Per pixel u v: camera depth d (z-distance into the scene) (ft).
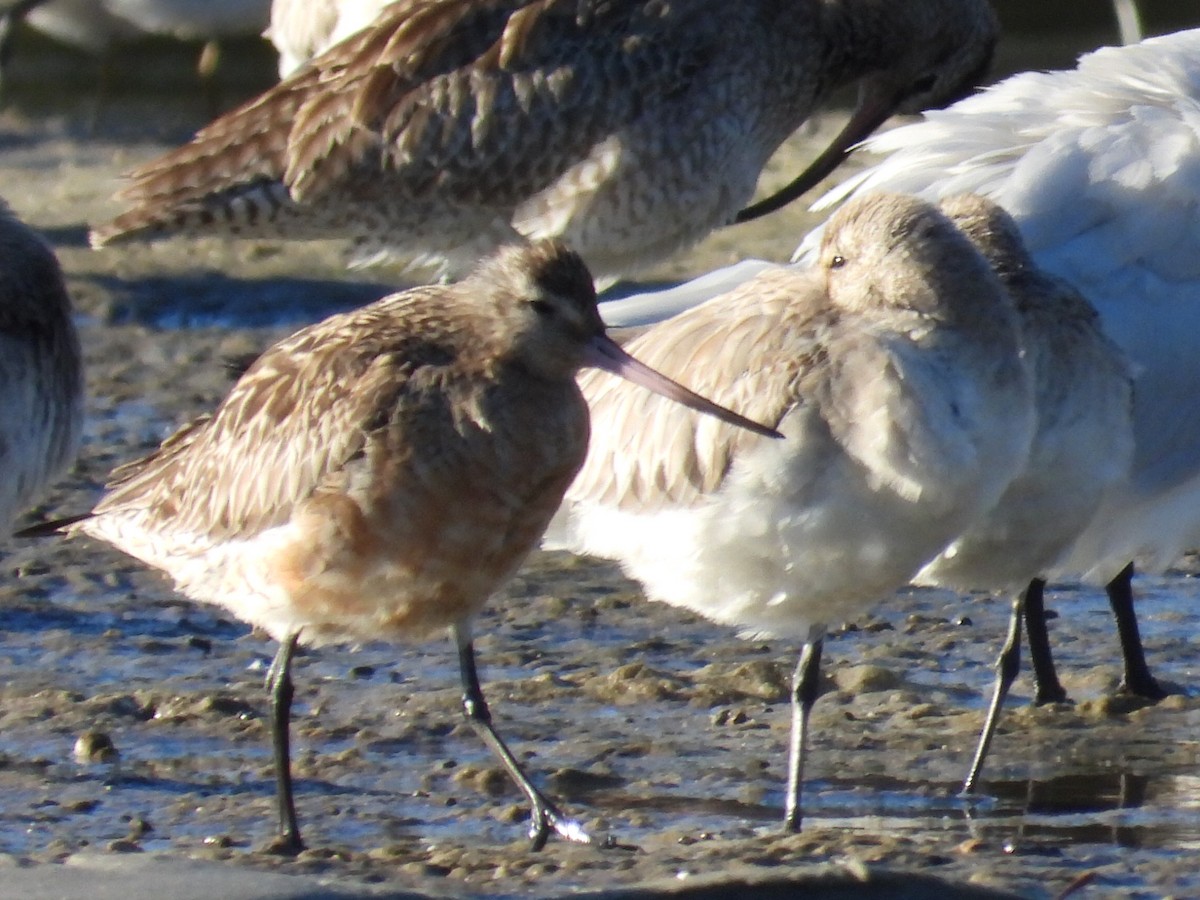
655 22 50.42
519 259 32.27
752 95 52.13
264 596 32.99
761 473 32.27
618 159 50.34
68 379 39.63
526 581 47.37
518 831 33.27
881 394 31.27
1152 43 45.52
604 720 38.73
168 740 37.50
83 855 30.12
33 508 50.98
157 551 34.73
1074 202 41.98
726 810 34.27
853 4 54.54
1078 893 29.94
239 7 97.81
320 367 32.58
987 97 45.32
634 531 35.27
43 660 42.06
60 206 82.79
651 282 69.92
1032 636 40.14
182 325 69.41
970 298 31.55
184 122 100.58
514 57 49.80
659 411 34.47
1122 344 41.22
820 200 45.27
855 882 28.40
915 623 44.68
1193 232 41.98
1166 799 34.71
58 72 112.27
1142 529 41.39
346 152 49.60
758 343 32.89
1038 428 34.19
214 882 28.09
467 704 33.60
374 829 33.35
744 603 33.68
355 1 63.72
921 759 36.83
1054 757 36.96
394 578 32.22
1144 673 40.70
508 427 31.94
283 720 33.04
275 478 32.48
